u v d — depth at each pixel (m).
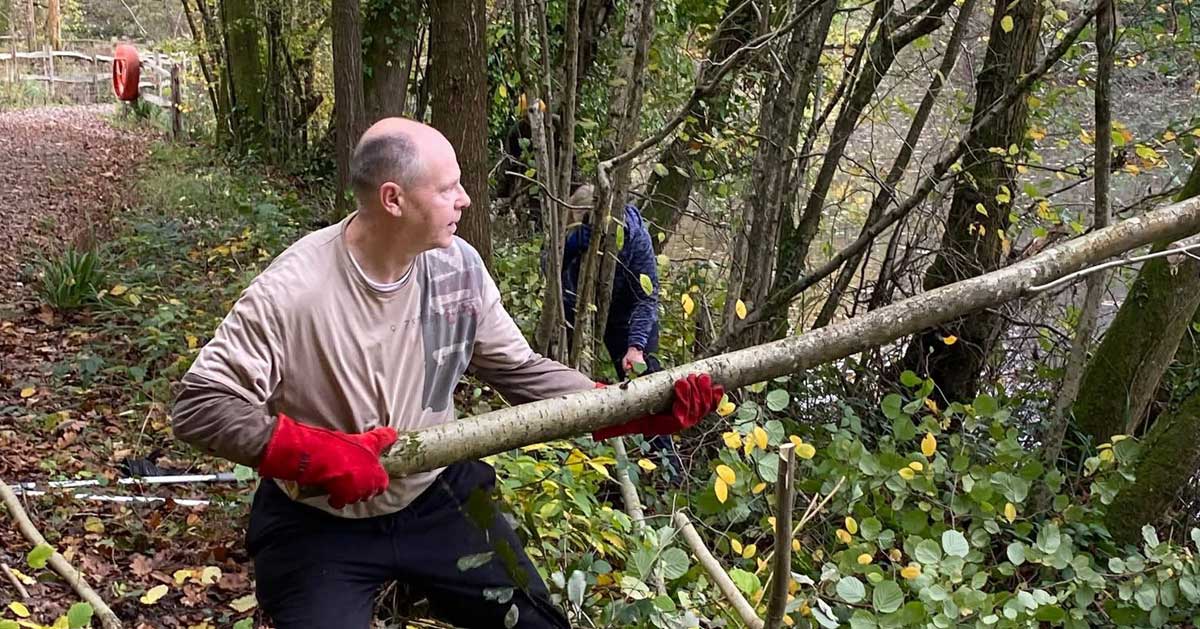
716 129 6.15
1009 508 3.73
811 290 6.48
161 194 10.95
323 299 2.18
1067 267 2.94
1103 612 3.97
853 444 3.89
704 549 3.09
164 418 5.28
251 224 9.16
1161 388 6.33
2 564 3.47
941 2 5.14
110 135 18.17
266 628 3.50
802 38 4.92
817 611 2.92
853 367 5.82
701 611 3.11
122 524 4.10
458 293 2.40
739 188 6.21
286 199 11.14
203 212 9.97
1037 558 3.58
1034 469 3.92
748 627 2.82
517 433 2.28
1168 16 5.81
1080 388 5.64
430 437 2.20
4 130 17.62
